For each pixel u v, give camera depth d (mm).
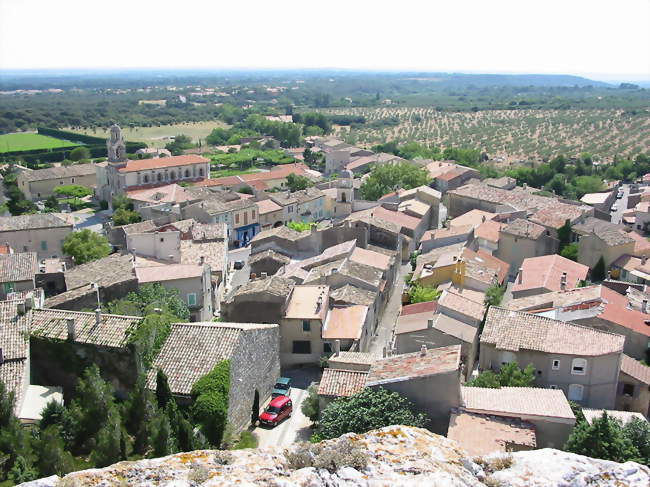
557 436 39562
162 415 38969
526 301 66188
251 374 51250
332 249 87688
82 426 40375
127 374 46344
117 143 154125
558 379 51031
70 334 46906
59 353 47031
